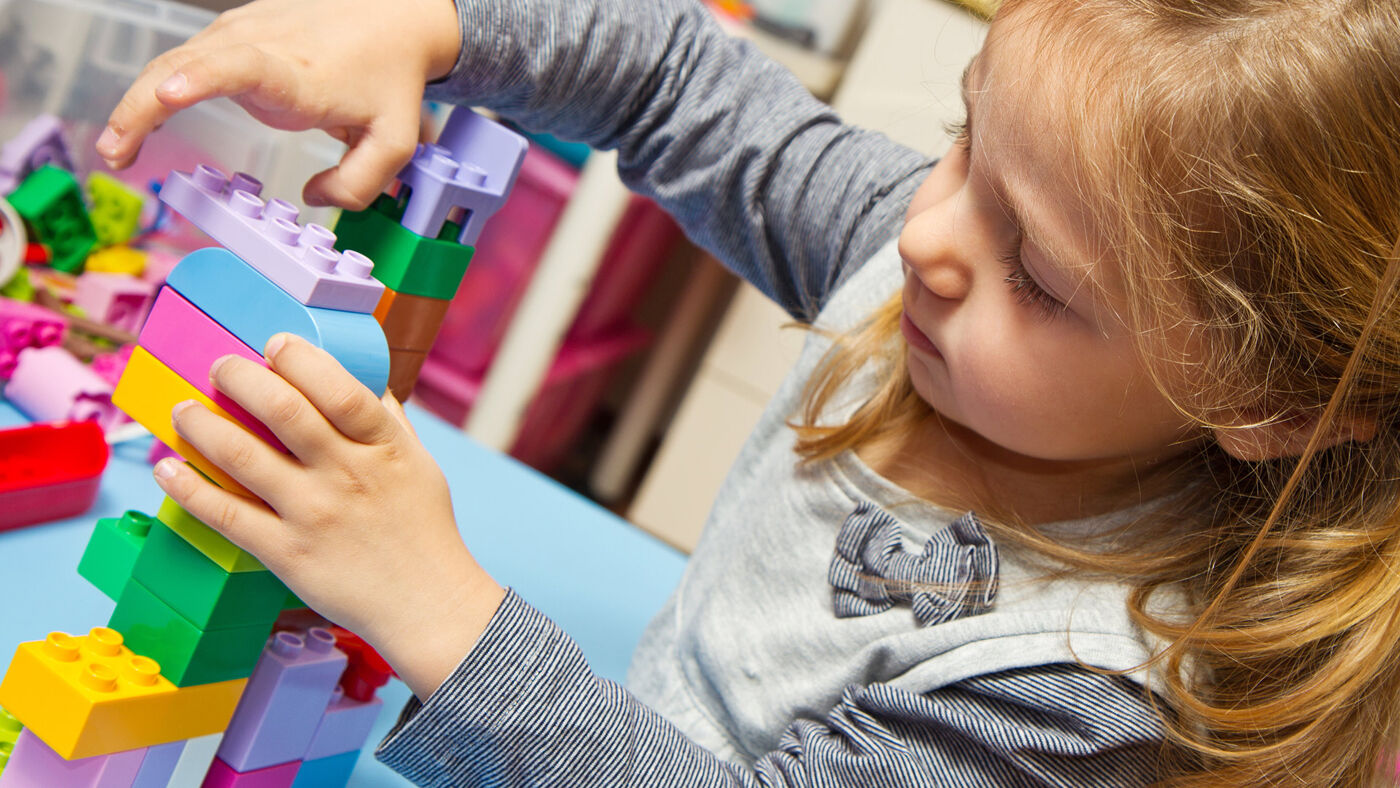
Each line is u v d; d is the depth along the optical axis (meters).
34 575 0.56
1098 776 0.50
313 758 0.49
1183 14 0.44
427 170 0.46
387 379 0.42
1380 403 0.48
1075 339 0.47
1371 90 0.42
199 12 0.83
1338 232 0.44
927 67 1.37
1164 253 0.44
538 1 0.60
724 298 1.94
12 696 0.40
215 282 0.40
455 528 0.45
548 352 1.57
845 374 0.68
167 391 0.40
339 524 0.40
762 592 0.65
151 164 0.83
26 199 0.74
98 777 0.39
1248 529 0.55
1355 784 0.52
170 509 0.41
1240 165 0.43
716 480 1.71
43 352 0.70
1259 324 0.45
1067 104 0.43
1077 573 0.56
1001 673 0.52
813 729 0.56
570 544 0.84
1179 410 0.46
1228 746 0.51
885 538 0.61
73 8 0.74
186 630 0.40
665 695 0.67
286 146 0.84
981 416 0.50
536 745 0.45
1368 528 0.51
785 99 0.75
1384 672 0.51
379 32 0.50
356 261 0.41
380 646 0.43
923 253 0.48
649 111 0.69
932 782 0.51
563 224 1.54
